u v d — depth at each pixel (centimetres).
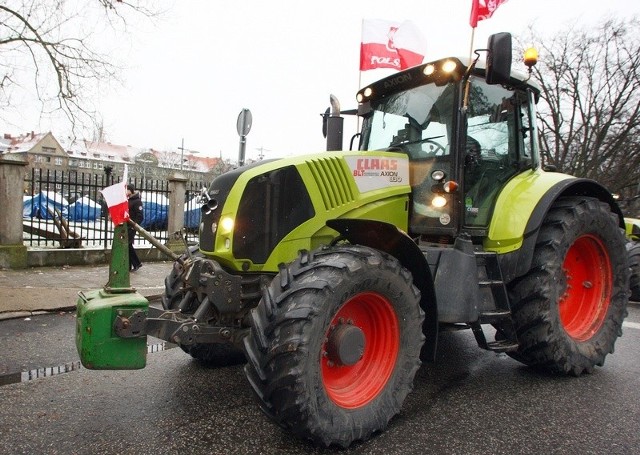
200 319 293
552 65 1994
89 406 311
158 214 1155
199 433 277
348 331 277
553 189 386
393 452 264
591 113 2025
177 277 371
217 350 391
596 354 400
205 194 329
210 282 294
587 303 427
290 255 312
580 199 405
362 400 281
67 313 570
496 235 379
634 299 781
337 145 438
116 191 272
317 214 319
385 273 282
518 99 422
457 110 361
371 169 351
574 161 2073
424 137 384
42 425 282
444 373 399
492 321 348
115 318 255
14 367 384
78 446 257
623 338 531
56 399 321
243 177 305
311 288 254
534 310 366
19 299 595
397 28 778
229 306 299
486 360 436
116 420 291
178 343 282
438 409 323
